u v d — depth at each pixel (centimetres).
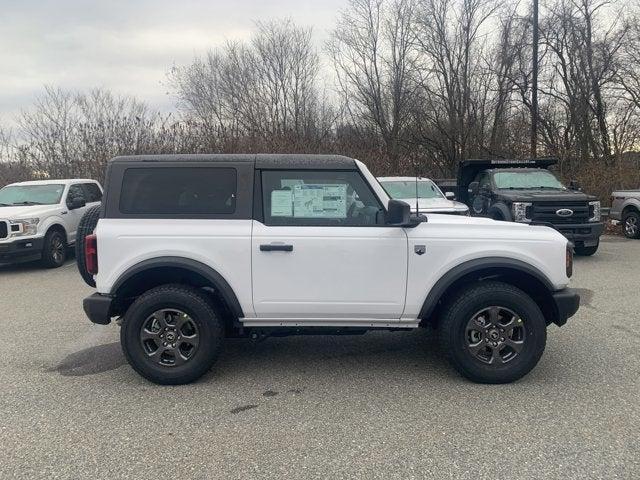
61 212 1092
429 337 547
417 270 418
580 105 1991
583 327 570
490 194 1110
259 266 416
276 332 448
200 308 416
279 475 294
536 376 435
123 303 445
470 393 403
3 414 377
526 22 2047
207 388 420
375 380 433
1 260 1089
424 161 2242
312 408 381
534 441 328
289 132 2072
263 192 424
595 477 288
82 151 1836
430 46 2230
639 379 425
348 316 426
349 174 426
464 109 2194
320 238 415
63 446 329
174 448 325
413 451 318
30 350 524
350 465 303
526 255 420
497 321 417
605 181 1641
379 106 2353
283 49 2592
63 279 936
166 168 426
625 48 1891
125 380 440
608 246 1206
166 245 415
